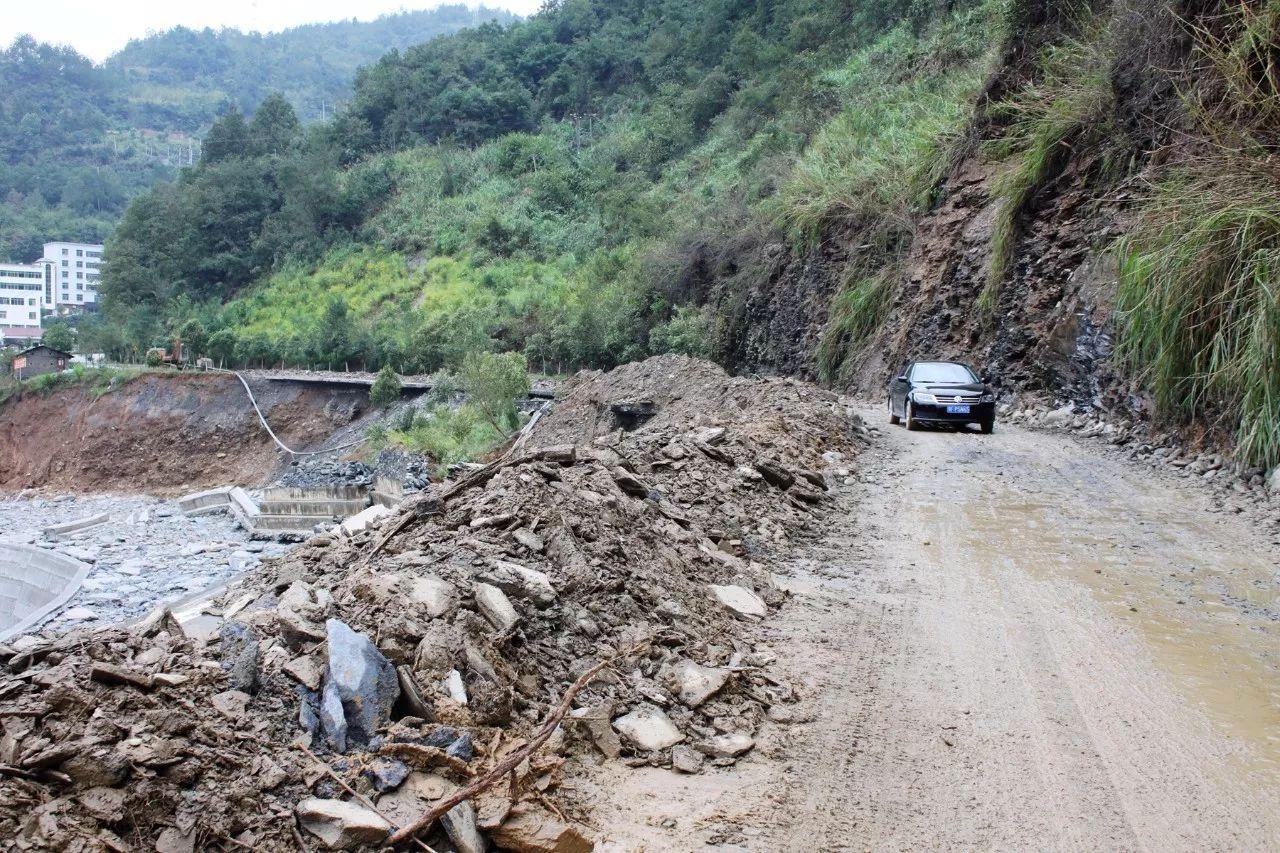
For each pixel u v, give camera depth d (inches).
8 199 7436.0
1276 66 580.4
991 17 1364.4
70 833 125.3
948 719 220.4
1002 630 283.3
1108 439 641.0
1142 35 751.7
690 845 161.5
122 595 1037.2
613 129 3713.1
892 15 1975.9
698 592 289.0
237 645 177.3
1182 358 561.9
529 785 168.4
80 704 146.0
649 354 1840.6
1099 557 368.5
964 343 940.0
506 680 196.9
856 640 273.0
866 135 1422.2
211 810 138.5
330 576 240.1
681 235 1911.9
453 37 5123.0
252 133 4805.6
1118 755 203.3
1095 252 757.9
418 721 172.2
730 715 215.0
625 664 226.4
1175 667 254.5
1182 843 168.9
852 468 547.5
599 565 265.4
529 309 2492.6
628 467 394.0
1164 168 681.0
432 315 2812.5
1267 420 481.1
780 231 1503.4
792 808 177.2
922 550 378.9
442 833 149.6
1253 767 198.4
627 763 191.0
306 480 1558.8
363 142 4594.0
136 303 3932.1
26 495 2568.9
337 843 140.2
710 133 2778.1
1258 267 501.0
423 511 288.4
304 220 3927.2
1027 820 176.1
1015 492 492.1
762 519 394.9
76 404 2817.4
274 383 2608.3
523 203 3400.6
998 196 938.7
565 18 4734.3
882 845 166.1
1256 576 341.7
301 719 164.4
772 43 2768.2
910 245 1122.0
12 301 6161.4
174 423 2640.3
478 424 1583.4
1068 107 844.6
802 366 1312.7
